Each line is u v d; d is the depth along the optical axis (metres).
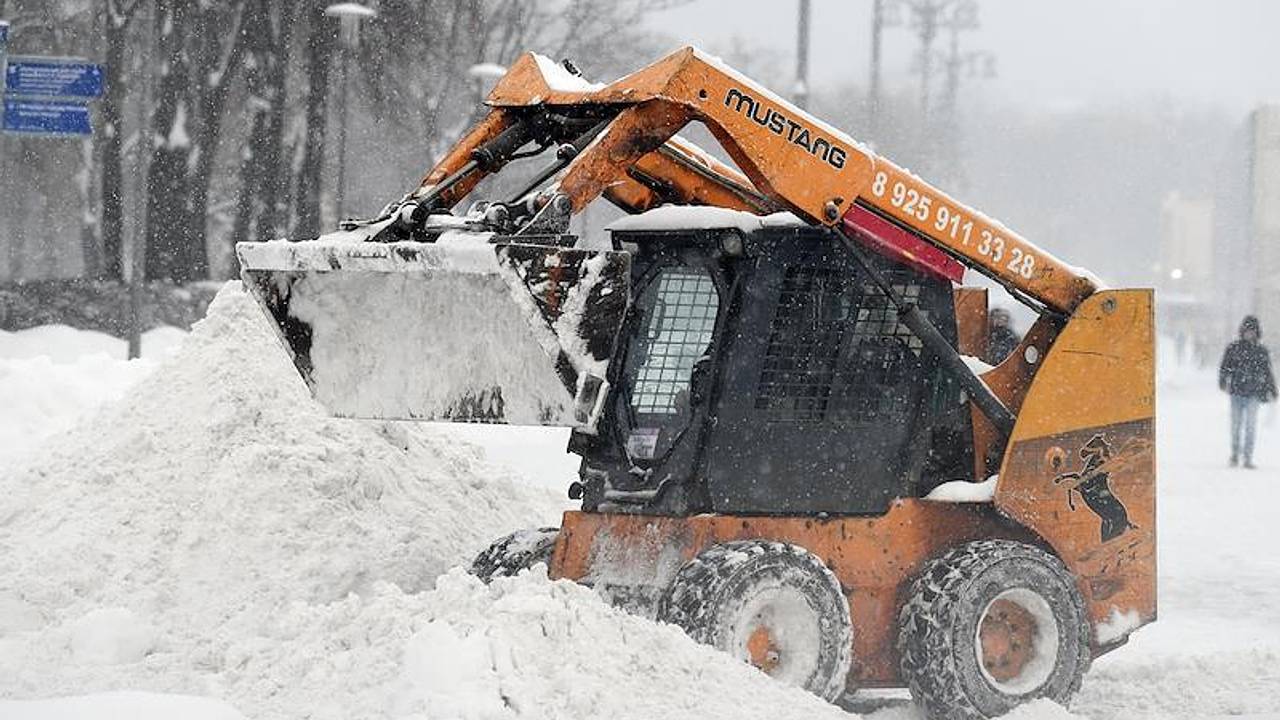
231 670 12.95
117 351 46.97
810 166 14.34
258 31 59.91
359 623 12.58
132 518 16.52
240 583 15.75
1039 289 15.39
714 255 14.52
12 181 87.62
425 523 17.11
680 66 13.83
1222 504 31.66
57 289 56.97
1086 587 15.25
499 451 34.31
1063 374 15.16
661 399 14.77
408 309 13.96
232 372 17.80
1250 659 16.95
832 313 14.64
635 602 14.20
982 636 14.50
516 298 12.77
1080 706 15.31
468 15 67.81
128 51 64.00
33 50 73.94
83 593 15.79
